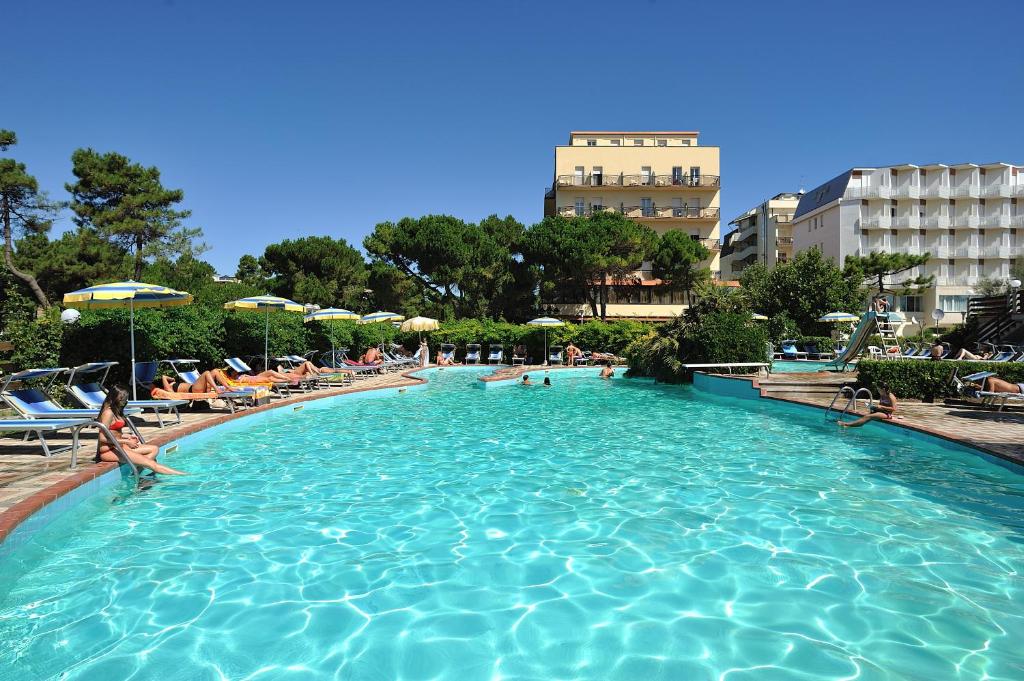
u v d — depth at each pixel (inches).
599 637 136.3
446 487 263.6
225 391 441.4
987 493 250.1
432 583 164.6
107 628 140.0
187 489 260.1
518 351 1182.3
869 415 412.5
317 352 837.2
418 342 1240.8
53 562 179.2
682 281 1733.5
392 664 125.5
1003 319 877.8
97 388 357.7
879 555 183.0
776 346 1290.6
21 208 1160.8
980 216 2086.6
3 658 126.3
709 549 188.5
